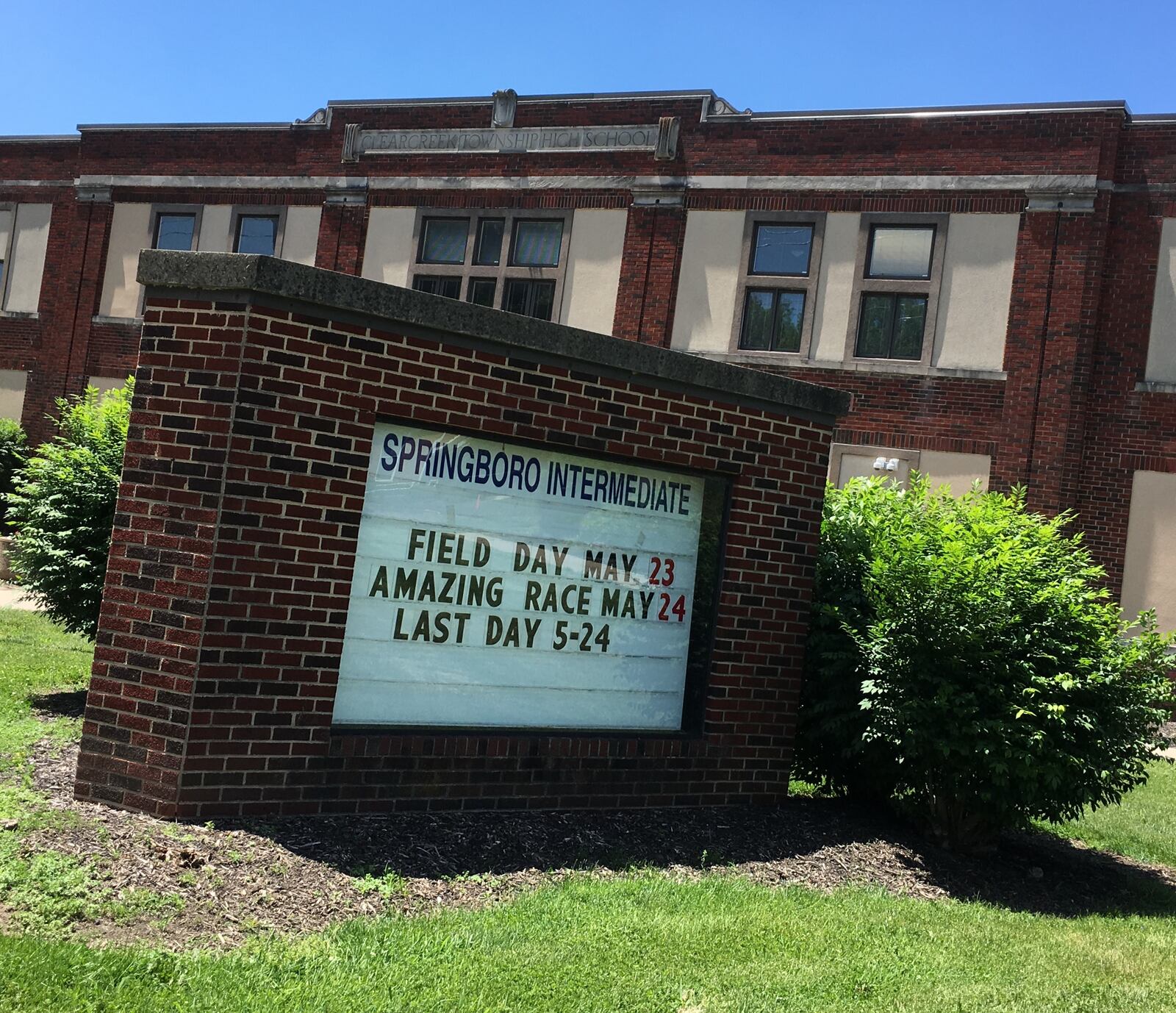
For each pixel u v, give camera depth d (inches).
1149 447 694.5
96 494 394.6
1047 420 706.8
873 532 347.3
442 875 228.8
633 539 298.0
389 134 892.0
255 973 168.9
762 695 318.0
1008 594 303.3
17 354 992.9
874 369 745.0
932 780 314.7
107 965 161.9
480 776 268.1
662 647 305.4
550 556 283.6
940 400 731.4
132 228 967.6
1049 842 366.3
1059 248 713.0
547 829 265.0
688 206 803.4
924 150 749.9
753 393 310.3
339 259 893.8
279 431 237.3
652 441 293.7
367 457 250.1
